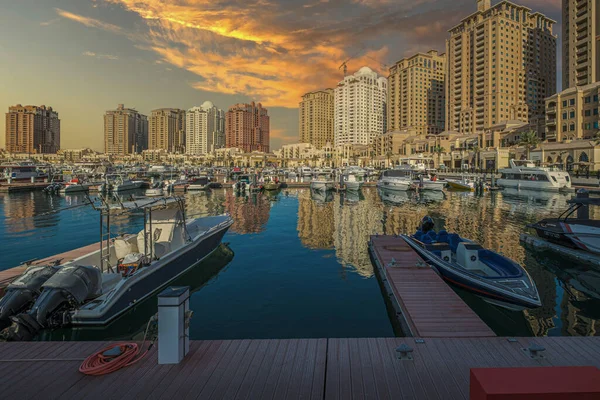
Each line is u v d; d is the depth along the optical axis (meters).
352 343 7.39
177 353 6.54
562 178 60.66
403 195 61.00
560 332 10.85
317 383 5.90
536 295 11.42
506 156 100.31
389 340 7.52
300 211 40.78
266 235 26.45
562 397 3.02
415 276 13.57
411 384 5.83
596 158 74.56
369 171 114.06
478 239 24.30
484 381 3.18
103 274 13.02
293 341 7.51
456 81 166.00
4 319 10.48
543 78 155.25
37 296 11.22
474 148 113.44
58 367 6.55
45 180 88.81
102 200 14.12
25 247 22.48
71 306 10.91
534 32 153.62
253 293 14.22
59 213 38.28
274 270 17.36
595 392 3.02
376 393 5.59
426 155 144.25
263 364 6.54
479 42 152.88
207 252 19.11
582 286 14.93
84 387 5.85
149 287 13.40
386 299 13.55
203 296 13.84
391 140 180.88
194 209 42.97
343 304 13.08
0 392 5.74
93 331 10.89
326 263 18.62
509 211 39.25
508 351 6.97
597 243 18.48
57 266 12.34
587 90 91.19
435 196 58.66
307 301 13.36
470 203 47.72
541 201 49.38
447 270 14.22
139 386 5.84
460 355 6.82
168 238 16.14
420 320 9.52
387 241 20.52
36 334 10.42
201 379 6.04
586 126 91.31
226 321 11.64
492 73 146.88
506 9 148.38
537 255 19.97
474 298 13.52
